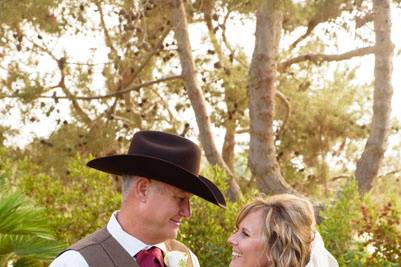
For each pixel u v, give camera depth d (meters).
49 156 14.70
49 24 13.18
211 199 3.15
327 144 19.05
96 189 8.12
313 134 19.08
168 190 3.17
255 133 11.94
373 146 11.58
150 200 3.16
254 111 11.95
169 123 18.47
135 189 3.19
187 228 7.43
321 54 13.53
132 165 3.13
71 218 7.87
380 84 11.62
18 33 15.23
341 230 6.90
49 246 6.43
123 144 16.70
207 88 17.19
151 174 3.12
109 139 15.53
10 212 6.11
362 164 11.62
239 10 13.30
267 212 3.19
